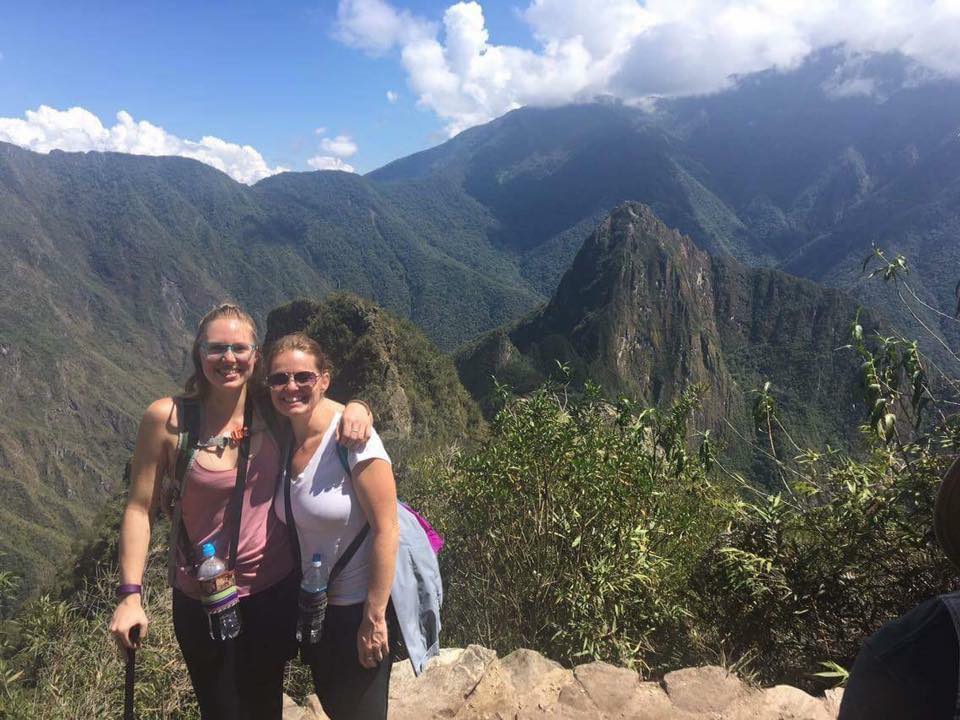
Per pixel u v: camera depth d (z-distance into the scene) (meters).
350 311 50.47
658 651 4.14
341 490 2.08
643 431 4.54
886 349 4.00
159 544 4.03
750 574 3.65
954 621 0.95
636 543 3.85
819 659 3.74
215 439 2.09
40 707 3.44
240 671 2.12
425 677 3.18
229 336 2.06
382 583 2.03
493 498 4.51
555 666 3.34
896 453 4.02
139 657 3.79
